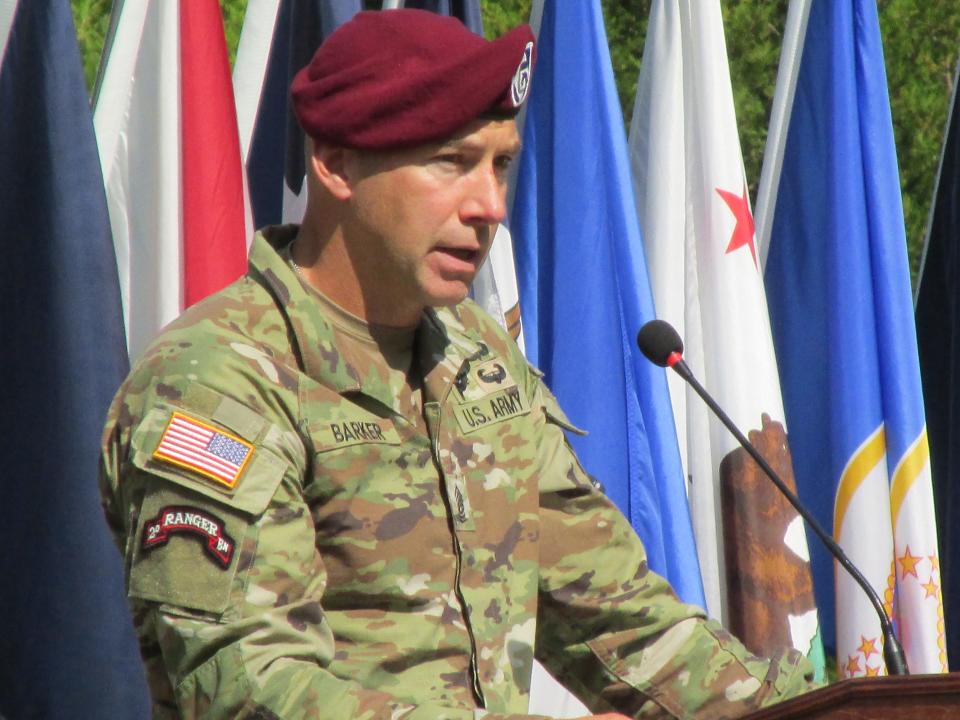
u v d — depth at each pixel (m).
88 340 12.34
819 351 15.45
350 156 7.84
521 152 14.42
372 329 8.08
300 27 13.66
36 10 12.56
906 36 26.95
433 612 7.74
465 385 8.29
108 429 7.52
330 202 7.98
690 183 15.02
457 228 7.79
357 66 7.77
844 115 15.26
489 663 7.86
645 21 24.97
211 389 7.32
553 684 13.73
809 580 14.52
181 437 7.16
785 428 14.68
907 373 15.13
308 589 7.25
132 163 13.24
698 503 14.66
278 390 7.51
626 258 14.22
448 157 7.77
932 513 15.05
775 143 15.73
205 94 13.18
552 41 14.41
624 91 24.97
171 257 13.09
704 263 14.88
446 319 8.48
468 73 7.65
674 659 8.58
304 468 7.56
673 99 14.96
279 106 14.12
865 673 14.86
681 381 14.77
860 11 15.41
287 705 6.82
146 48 13.28
